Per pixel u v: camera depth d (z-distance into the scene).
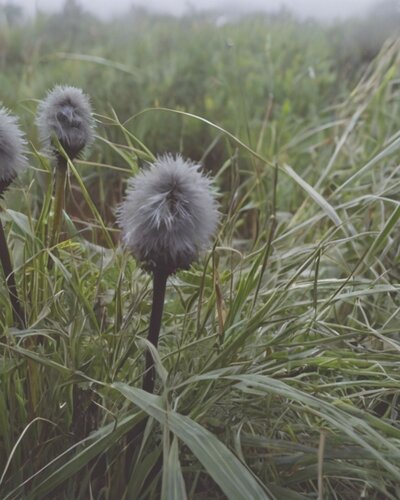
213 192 0.41
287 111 1.09
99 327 0.51
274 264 0.70
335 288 0.59
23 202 0.75
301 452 0.46
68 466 0.42
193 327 0.54
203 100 1.27
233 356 0.48
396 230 0.72
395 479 0.44
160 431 0.46
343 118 1.07
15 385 0.46
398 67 1.05
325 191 0.90
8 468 0.46
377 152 0.84
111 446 0.44
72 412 0.46
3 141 0.44
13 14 1.90
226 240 0.64
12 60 1.66
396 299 0.67
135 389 0.41
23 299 0.50
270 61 1.39
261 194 0.86
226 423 0.46
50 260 0.54
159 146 1.16
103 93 1.26
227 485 0.36
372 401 0.52
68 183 0.56
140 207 0.39
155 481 0.43
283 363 0.48
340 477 0.46
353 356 0.51
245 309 0.57
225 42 1.46
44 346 0.49
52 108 0.49
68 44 1.63
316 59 1.47
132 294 0.54
